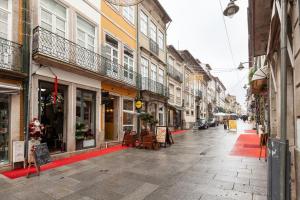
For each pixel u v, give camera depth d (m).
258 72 10.85
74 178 6.12
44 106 9.55
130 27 15.67
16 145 7.29
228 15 5.70
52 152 9.16
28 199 4.67
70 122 9.79
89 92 11.41
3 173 6.69
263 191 4.99
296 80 3.86
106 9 12.97
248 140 15.14
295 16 3.79
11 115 7.43
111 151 10.79
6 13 7.75
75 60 10.10
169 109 24.59
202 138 17.09
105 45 12.72
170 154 9.86
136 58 16.25
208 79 48.00
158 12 20.72
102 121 12.02
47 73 8.82
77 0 10.73
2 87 6.99
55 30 9.59
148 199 4.63
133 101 15.76
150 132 12.37
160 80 21.77
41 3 8.94
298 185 3.64
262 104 18.95
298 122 3.77
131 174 6.50
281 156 2.79
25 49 7.99
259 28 8.16
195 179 5.94
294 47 3.94
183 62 30.47
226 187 5.28
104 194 4.93
